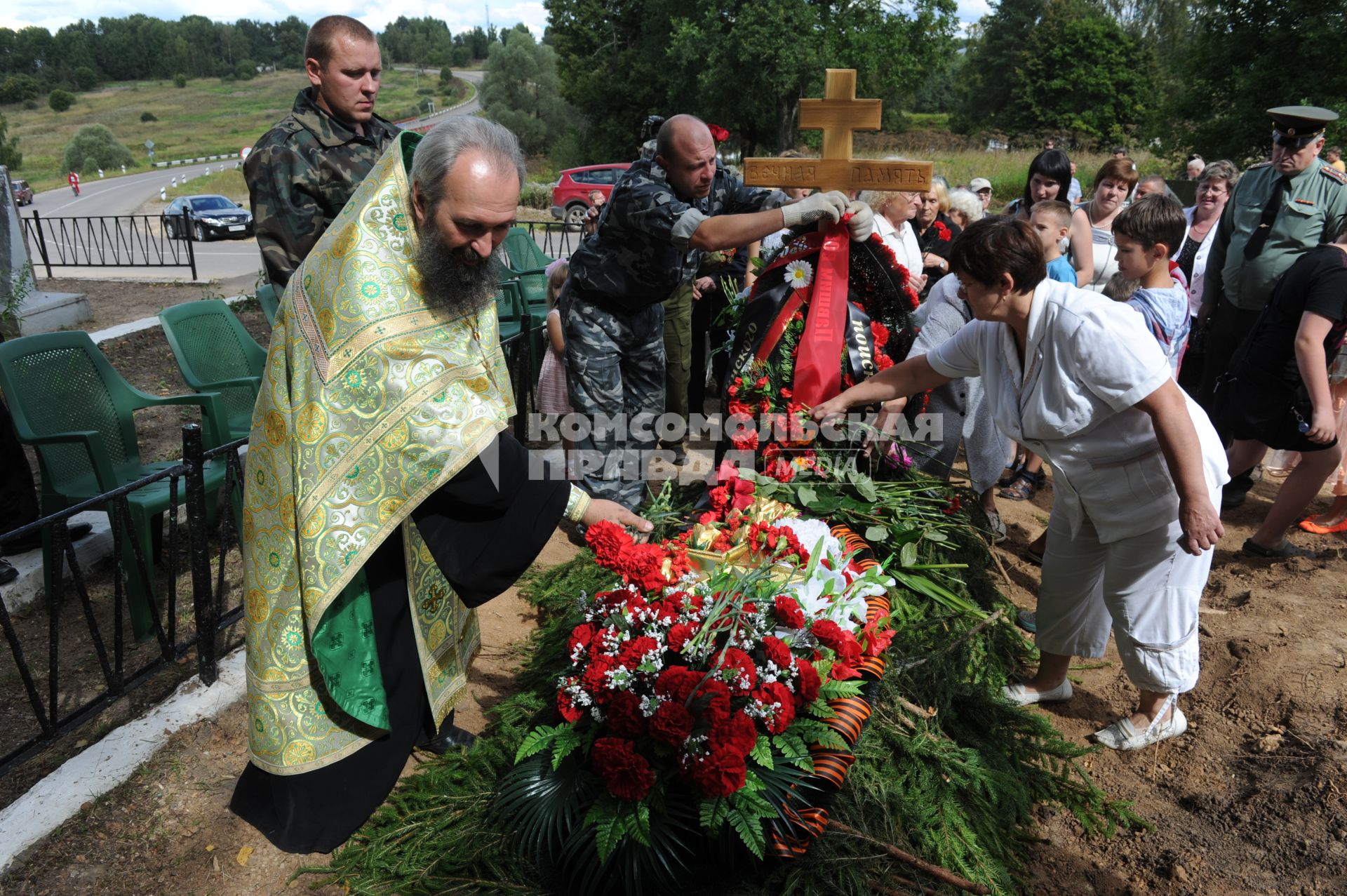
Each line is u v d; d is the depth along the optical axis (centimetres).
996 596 383
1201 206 590
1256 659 350
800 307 344
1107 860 276
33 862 259
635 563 244
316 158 372
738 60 2859
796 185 344
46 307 923
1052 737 312
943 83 7512
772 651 230
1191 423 257
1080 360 261
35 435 371
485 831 255
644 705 221
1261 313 435
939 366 312
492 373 265
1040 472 543
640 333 437
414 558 260
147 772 293
